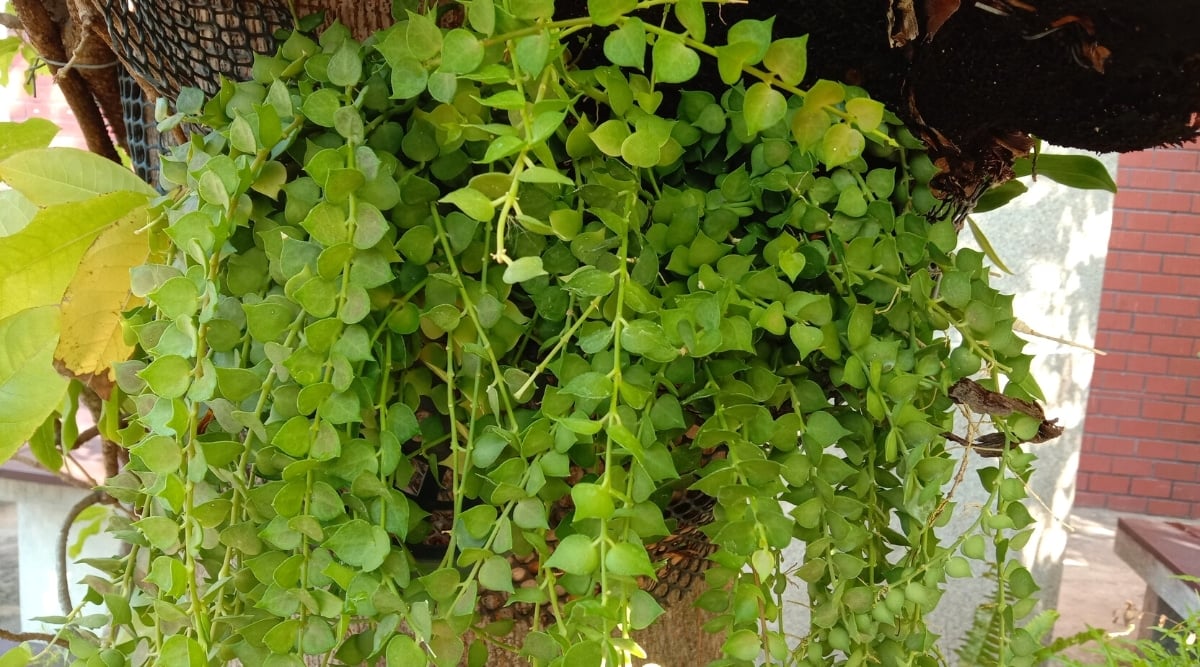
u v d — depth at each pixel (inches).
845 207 17.5
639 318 15.9
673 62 14.5
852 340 16.8
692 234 17.0
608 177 16.1
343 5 18.6
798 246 17.5
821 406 17.6
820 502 16.8
